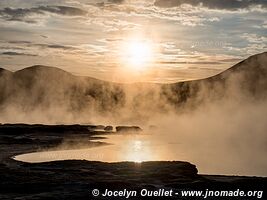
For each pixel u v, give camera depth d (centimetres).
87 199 2047
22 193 2231
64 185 2372
